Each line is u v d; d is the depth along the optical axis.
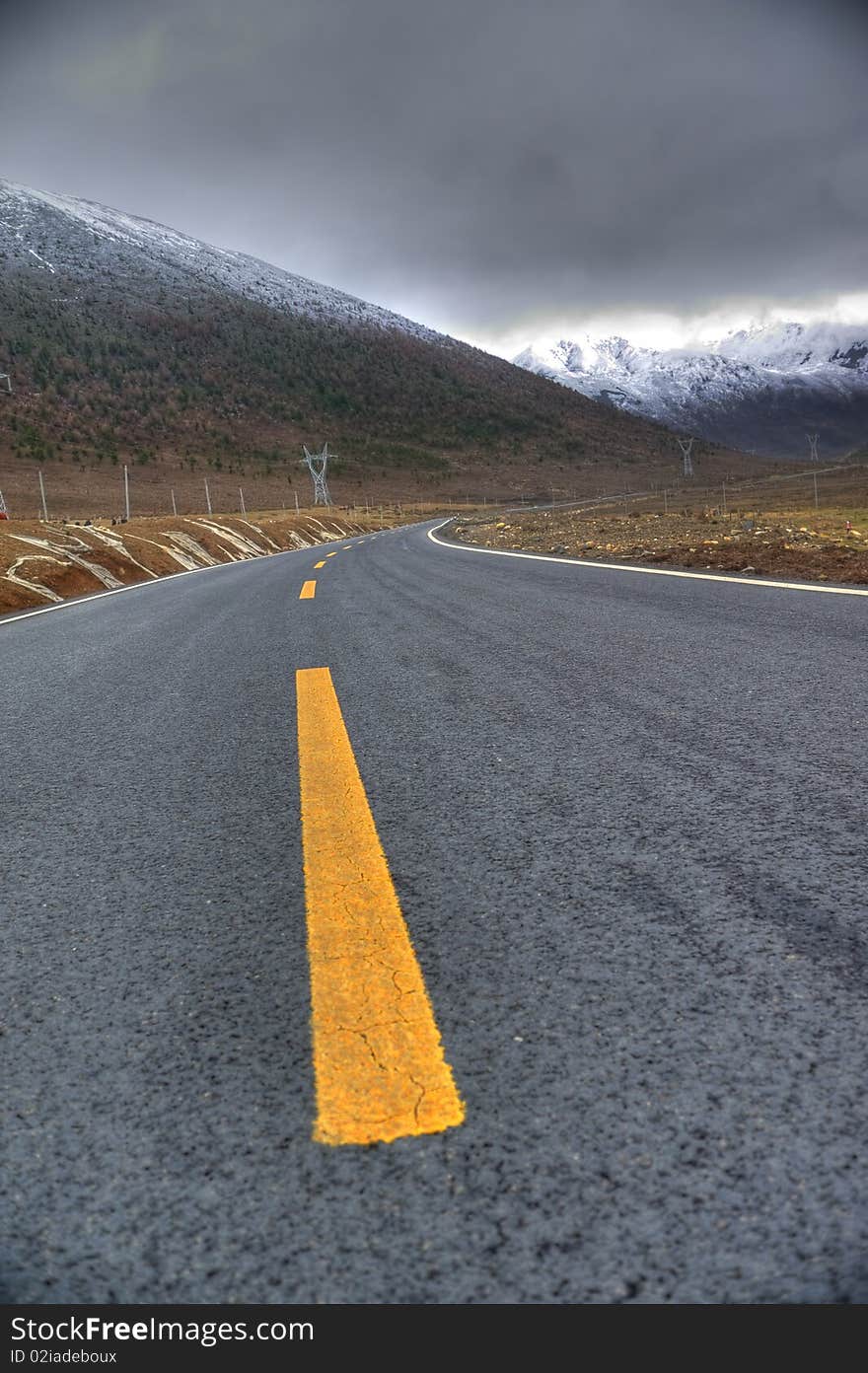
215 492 130.75
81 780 2.26
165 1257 0.66
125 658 4.91
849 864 1.27
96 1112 0.84
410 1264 0.63
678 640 3.74
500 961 1.07
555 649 3.76
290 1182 0.72
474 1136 0.75
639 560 9.08
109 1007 1.06
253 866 1.51
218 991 1.07
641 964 1.03
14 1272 0.66
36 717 3.27
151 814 1.90
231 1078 0.87
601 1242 0.63
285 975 1.09
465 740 2.30
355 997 1.01
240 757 2.35
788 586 5.58
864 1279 0.59
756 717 2.28
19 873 1.60
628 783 1.79
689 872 1.30
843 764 1.79
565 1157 0.72
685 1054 0.84
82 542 20.25
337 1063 0.88
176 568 23.75
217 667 4.20
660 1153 0.71
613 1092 0.79
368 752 2.26
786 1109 0.75
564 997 0.97
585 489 158.50
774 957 1.02
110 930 1.29
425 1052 0.88
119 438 157.88
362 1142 0.76
